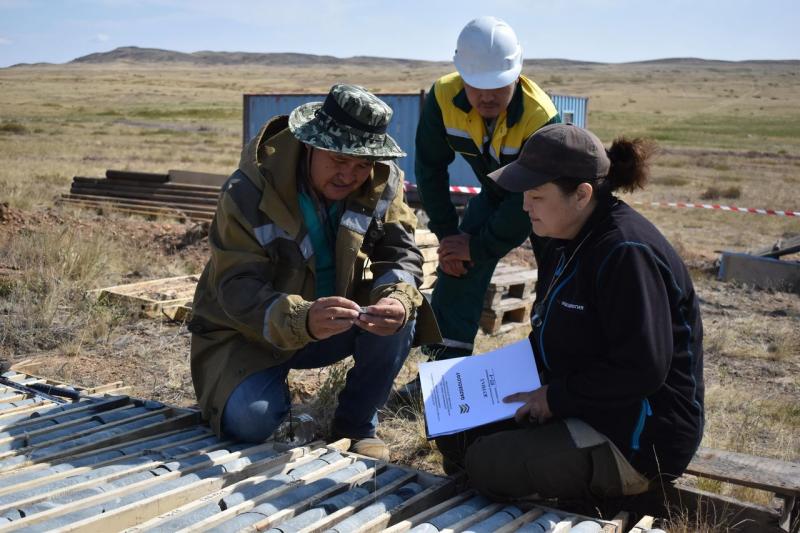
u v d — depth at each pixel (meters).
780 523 3.36
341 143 3.52
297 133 3.56
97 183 14.91
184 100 91.00
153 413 4.24
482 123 4.91
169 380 5.61
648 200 21.05
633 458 3.22
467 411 3.37
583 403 3.15
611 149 3.27
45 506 2.98
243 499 3.22
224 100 92.50
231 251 3.64
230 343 3.90
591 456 3.21
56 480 3.27
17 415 4.14
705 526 3.36
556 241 3.41
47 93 96.75
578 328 3.20
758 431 5.21
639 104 103.50
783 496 3.42
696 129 62.50
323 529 2.98
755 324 8.47
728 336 7.85
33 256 8.49
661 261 3.07
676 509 3.55
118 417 4.19
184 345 6.42
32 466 3.45
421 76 184.50
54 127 45.47
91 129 45.53
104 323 6.56
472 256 4.99
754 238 15.78
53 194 15.87
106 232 10.82
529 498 3.55
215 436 3.96
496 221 4.82
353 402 4.14
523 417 3.36
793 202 21.91
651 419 3.20
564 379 3.20
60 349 6.13
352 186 3.72
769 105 106.19
